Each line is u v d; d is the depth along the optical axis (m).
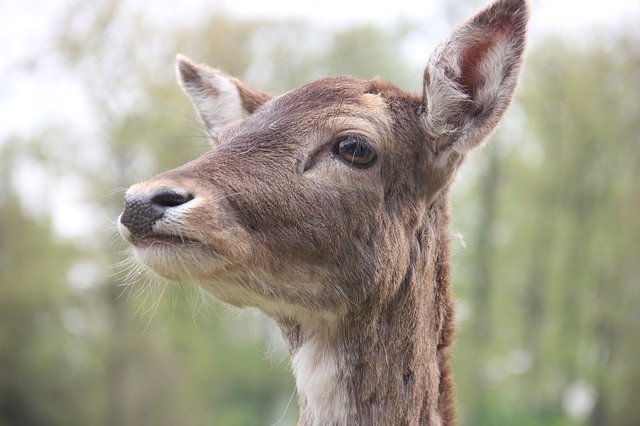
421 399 5.46
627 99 32.41
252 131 5.41
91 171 27.30
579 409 33.50
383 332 5.38
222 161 5.20
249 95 6.51
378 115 5.42
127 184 26.98
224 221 4.99
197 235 4.90
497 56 5.48
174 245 4.91
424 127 5.53
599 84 32.34
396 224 5.44
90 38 27.31
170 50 28.06
